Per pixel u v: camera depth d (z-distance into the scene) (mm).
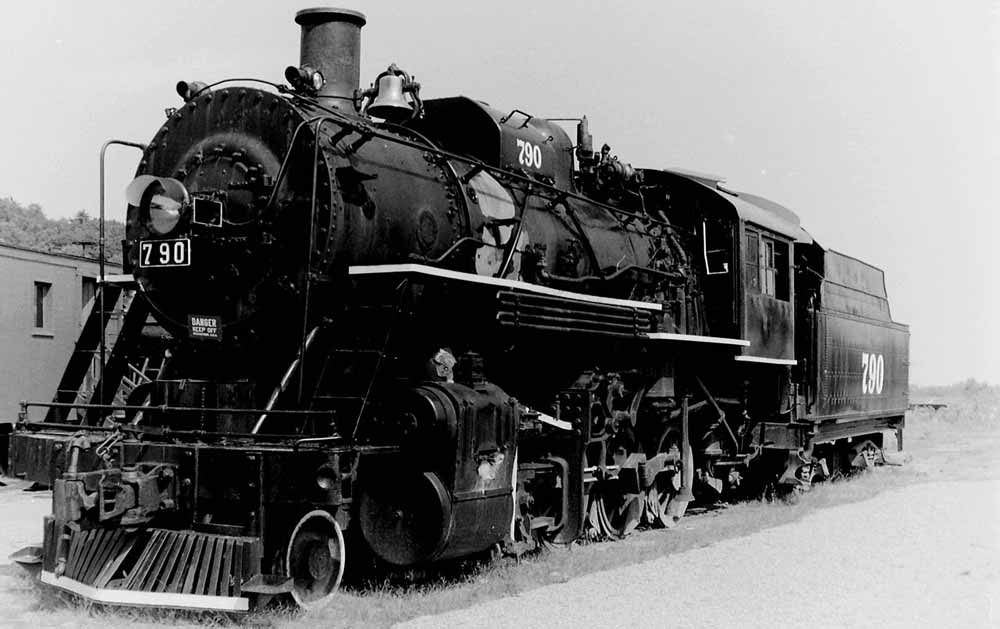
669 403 10859
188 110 7441
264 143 6984
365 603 6539
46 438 7035
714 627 6254
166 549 6539
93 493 6289
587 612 6570
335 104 7918
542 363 9219
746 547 9359
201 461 6500
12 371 15062
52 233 50062
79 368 7934
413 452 6828
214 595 6195
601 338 9391
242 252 6855
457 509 6797
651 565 8367
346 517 6457
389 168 7395
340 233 6684
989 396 44062
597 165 11008
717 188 13234
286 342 6910
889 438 26906
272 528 6582
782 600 7090
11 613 6578
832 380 15023
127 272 7785
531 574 7703
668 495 11234
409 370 7449
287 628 5965
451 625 6180
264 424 6848
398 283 6816
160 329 8891
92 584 6586
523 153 9445
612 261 10227
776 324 13047
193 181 7223
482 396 7320
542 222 9312
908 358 20609
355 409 6965
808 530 10484
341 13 8047
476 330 7941
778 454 13852
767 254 13062
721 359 12078
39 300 16188
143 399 7668
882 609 6875
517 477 8195
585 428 9016
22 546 9281
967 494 13828
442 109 9328
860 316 17078
